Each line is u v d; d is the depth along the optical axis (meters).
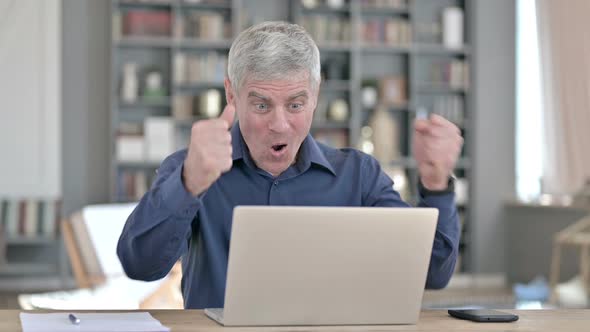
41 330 1.53
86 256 5.39
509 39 9.45
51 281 8.58
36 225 8.39
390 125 9.23
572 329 1.63
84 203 8.76
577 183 6.75
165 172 1.98
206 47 9.03
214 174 1.66
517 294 7.69
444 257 1.96
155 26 8.81
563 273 8.63
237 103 1.96
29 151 8.52
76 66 8.74
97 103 8.78
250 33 1.91
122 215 5.58
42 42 8.51
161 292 4.80
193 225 2.16
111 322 1.62
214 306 2.11
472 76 9.41
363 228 1.58
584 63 5.52
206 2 8.91
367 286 1.63
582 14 5.21
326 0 9.12
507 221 9.48
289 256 1.57
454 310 1.80
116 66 8.88
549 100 6.28
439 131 1.85
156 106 9.05
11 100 8.48
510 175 9.48
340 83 9.16
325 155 2.28
